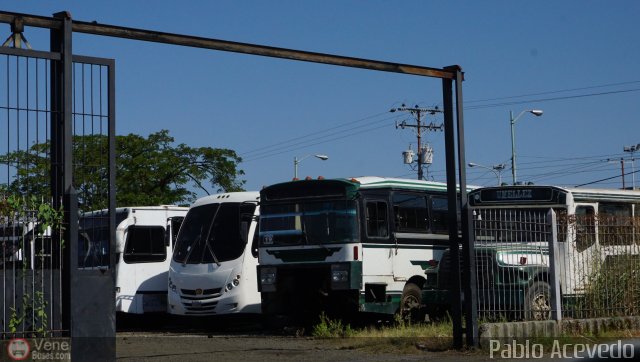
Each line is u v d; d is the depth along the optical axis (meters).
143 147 46.53
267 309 20.08
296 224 19.73
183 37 12.16
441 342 15.05
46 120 11.37
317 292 20.17
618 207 19.94
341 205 19.34
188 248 22.53
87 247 12.14
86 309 11.44
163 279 24.25
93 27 11.57
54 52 11.36
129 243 23.83
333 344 16.36
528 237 15.57
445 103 14.63
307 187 19.80
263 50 12.84
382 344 15.55
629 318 16.31
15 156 11.27
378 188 20.03
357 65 13.73
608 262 16.55
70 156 11.47
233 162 47.34
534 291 15.40
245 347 16.31
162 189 46.34
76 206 11.45
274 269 19.84
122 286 23.48
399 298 20.03
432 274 20.98
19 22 11.07
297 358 14.35
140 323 25.41
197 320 25.05
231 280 21.66
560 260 15.90
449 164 14.57
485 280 15.12
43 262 11.40
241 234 21.73
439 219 21.52
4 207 11.20
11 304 11.17
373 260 19.45
